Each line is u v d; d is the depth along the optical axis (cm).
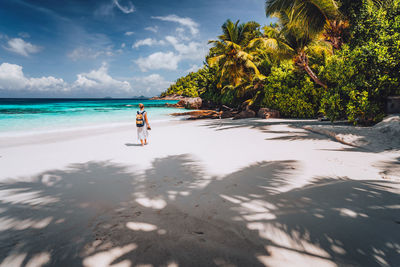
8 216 244
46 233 208
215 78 3653
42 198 296
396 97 745
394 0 843
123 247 182
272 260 159
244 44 2578
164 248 179
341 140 616
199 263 160
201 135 879
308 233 190
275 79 1722
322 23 1205
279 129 950
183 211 246
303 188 296
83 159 528
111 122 1695
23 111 2802
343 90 831
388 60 721
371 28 840
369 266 149
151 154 568
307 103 1498
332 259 158
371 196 258
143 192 309
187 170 414
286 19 1409
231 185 323
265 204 252
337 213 222
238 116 1794
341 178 335
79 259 168
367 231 189
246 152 551
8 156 570
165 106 4744
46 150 644
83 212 251
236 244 181
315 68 1569
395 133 561
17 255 175
